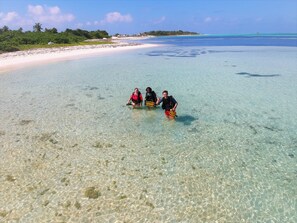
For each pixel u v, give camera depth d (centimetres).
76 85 1939
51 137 1052
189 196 696
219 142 1013
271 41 9069
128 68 2747
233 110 1377
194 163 861
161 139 1034
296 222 607
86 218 619
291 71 2498
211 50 5147
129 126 1156
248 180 768
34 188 727
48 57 3666
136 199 684
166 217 623
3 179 766
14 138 1041
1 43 5012
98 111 1351
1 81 2072
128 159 884
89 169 822
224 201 678
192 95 1661
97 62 3238
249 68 2697
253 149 961
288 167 840
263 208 653
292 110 1377
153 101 1354
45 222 606
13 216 622
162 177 781
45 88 1844
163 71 2550
